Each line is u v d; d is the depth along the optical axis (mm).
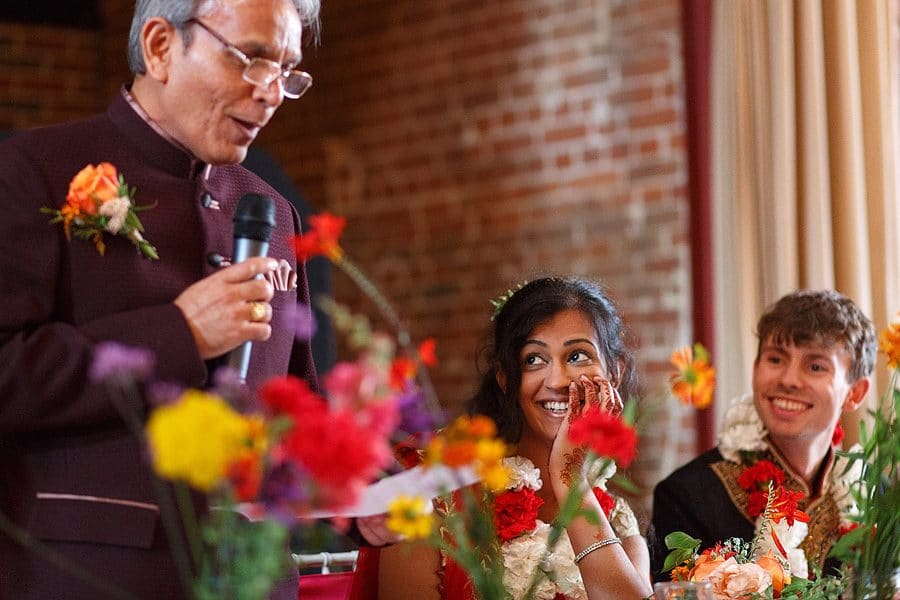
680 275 5785
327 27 7152
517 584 2793
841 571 2688
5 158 2174
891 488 2436
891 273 4629
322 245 1936
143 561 2111
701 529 3537
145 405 2100
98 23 7852
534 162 6305
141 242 2191
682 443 5645
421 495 2000
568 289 3025
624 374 3133
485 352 3146
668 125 5832
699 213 4945
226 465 1475
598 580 2732
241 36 2168
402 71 6832
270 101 2197
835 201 4602
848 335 3471
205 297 2082
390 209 6879
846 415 4223
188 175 2330
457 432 1744
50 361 2025
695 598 2129
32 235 2123
